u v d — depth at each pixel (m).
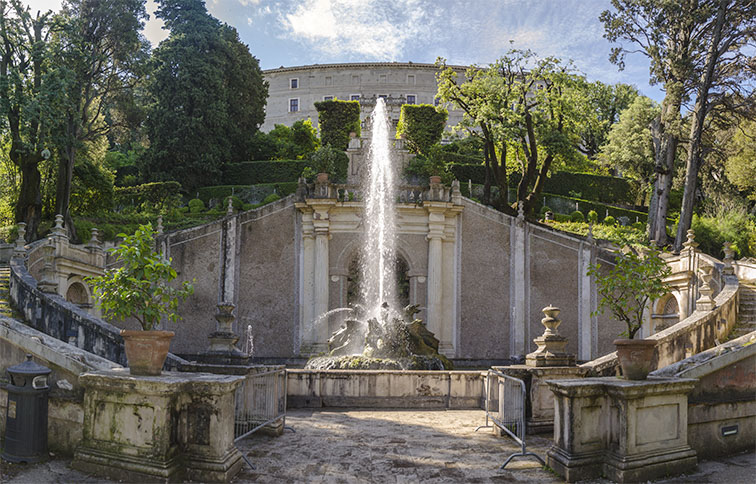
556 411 7.44
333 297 25.70
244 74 56.97
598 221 43.56
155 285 7.95
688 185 27.64
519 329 25.95
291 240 26.19
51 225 31.67
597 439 7.23
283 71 80.44
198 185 48.91
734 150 35.28
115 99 36.12
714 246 32.41
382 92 78.06
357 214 26.11
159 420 6.58
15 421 7.14
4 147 34.78
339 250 25.97
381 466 7.40
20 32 28.72
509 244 26.66
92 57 33.06
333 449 8.26
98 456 6.74
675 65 27.86
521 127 33.25
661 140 31.78
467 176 46.78
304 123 61.97
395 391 12.20
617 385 7.01
